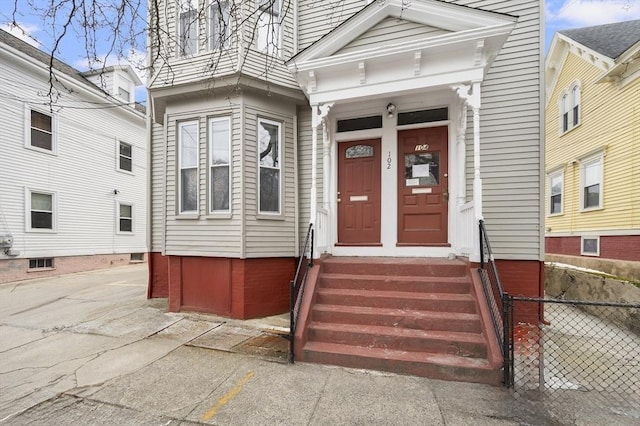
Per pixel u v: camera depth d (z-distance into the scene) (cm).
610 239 955
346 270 507
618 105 927
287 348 434
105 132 1388
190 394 316
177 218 621
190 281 614
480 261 436
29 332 504
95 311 621
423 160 584
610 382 343
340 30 506
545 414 284
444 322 400
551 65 1264
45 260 1138
